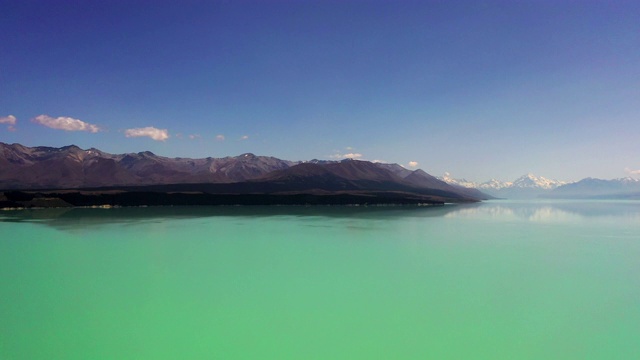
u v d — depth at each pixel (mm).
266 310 21516
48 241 43469
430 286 25859
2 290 24953
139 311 21391
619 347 17531
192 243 42531
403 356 16719
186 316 20719
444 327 19469
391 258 34750
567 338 18359
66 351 17062
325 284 26297
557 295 24078
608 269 30812
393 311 21438
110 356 16656
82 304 22547
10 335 18547
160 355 16750
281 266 31406
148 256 35219
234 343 17766
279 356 16672
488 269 30719
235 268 30750
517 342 17953
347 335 18594
